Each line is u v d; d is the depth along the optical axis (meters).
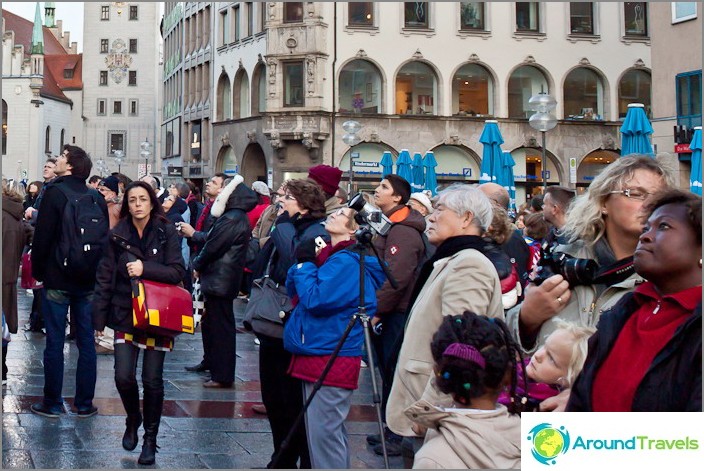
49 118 85.38
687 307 2.77
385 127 39.56
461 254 4.53
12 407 8.02
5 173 81.50
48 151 85.38
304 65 39.56
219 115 47.03
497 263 5.39
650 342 2.83
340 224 5.59
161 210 6.85
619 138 41.66
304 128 39.28
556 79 41.09
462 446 3.22
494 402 3.33
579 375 3.05
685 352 2.71
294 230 6.71
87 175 7.88
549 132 40.88
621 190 3.84
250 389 9.48
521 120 40.69
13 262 8.66
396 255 6.81
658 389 2.76
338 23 39.56
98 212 7.76
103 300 6.65
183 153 54.91
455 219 4.68
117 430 7.39
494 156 21.97
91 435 7.19
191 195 18.31
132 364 6.62
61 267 7.55
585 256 3.96
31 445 6.79
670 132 29.09
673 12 28.66
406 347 4.61
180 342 13.08
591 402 2.98
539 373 3.44
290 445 6.32
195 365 10.97
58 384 7.75
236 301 18.81
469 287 4.41
